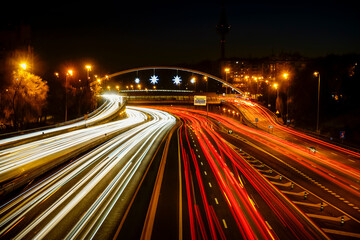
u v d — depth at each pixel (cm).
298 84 11912
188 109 14200
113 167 3228
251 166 3647
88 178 2792
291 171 3450
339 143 5428
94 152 4038
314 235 1853
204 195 2508
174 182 2848
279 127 8425
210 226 1909
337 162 3981
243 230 1861
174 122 9044
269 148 5025
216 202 2352
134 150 4272
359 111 8388
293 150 4862
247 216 2094
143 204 2244
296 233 1862
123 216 2008
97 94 13712
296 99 11425
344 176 3275
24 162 3141
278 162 3919
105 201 2245
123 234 1761
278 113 10475
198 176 3095
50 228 1778
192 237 1750
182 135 6588
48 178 2772
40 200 2214
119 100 14175
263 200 2445
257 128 8225
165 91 19200
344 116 8631
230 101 13725
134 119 9825
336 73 11581
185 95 15050
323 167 3681
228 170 3400
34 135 4856
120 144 4753
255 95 16375
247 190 2692
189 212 2128
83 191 2430
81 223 1861
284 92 12344
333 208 2331
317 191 2741
